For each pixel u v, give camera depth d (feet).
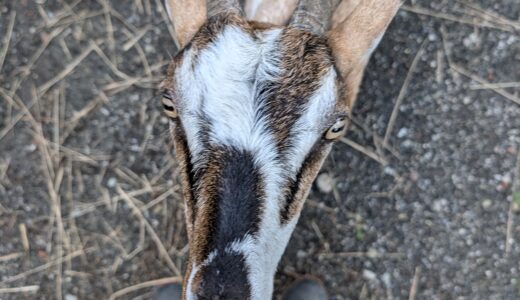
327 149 1.66
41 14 2.39
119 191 2.34
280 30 1.59
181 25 1.69
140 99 2.36
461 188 2.33
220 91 1.51
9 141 2.36
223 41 1.55
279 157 1.50
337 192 2.32
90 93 2.37
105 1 2.39
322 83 1.54
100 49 2.38
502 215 2.33
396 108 2.35
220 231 1.46
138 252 2.33
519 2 2.39
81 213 2.34
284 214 1.56
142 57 2.37
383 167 2.33
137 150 2.34
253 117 1.50
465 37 2.38
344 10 1.76
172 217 2.33
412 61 2.36
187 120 1.55
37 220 2.34
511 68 2.37
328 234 2.32
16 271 2.32
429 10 2.38
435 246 2.32
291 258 2.30
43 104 2.37
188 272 1.61
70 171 2.35
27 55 2.38
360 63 1.71
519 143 2.34
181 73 1.57
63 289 2.32
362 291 2.31
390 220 2.32
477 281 2.31
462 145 2.34
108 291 2.31
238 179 1.47
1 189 2.34
